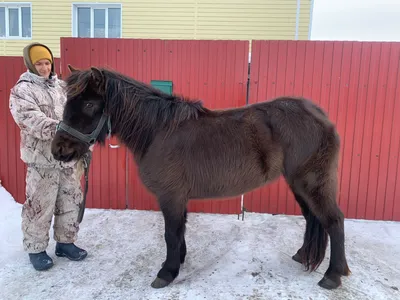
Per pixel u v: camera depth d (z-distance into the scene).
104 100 2.13
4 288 2.23
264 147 2.19
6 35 7.86
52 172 2.40
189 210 3.66
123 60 3.41
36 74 2.33
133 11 7.17
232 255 2.74
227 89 3.37
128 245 2.91
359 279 2.39
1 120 3.65
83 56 3.42
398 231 3.22
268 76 3.32
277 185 3.53
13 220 3.29
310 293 2.21
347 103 3.31
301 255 2.51
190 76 3.38
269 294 2.20
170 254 2.27
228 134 2.19
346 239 3.05
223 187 2.24
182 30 7.15
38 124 2.14
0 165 3.74
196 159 2.15
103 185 3.67
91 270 2.49
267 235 3.12
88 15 7.55
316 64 3.26
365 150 3.37
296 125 2.21
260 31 7.03
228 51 3.30
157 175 2.17
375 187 3.43
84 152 2.14
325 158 2.20
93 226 3.28
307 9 6.85
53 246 2.86
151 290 2.23
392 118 3.29
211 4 7.01
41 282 2.31
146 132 2.22
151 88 2.33
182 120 2.21
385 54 3.20
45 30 7.47
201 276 2.42
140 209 3.71
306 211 2.45
